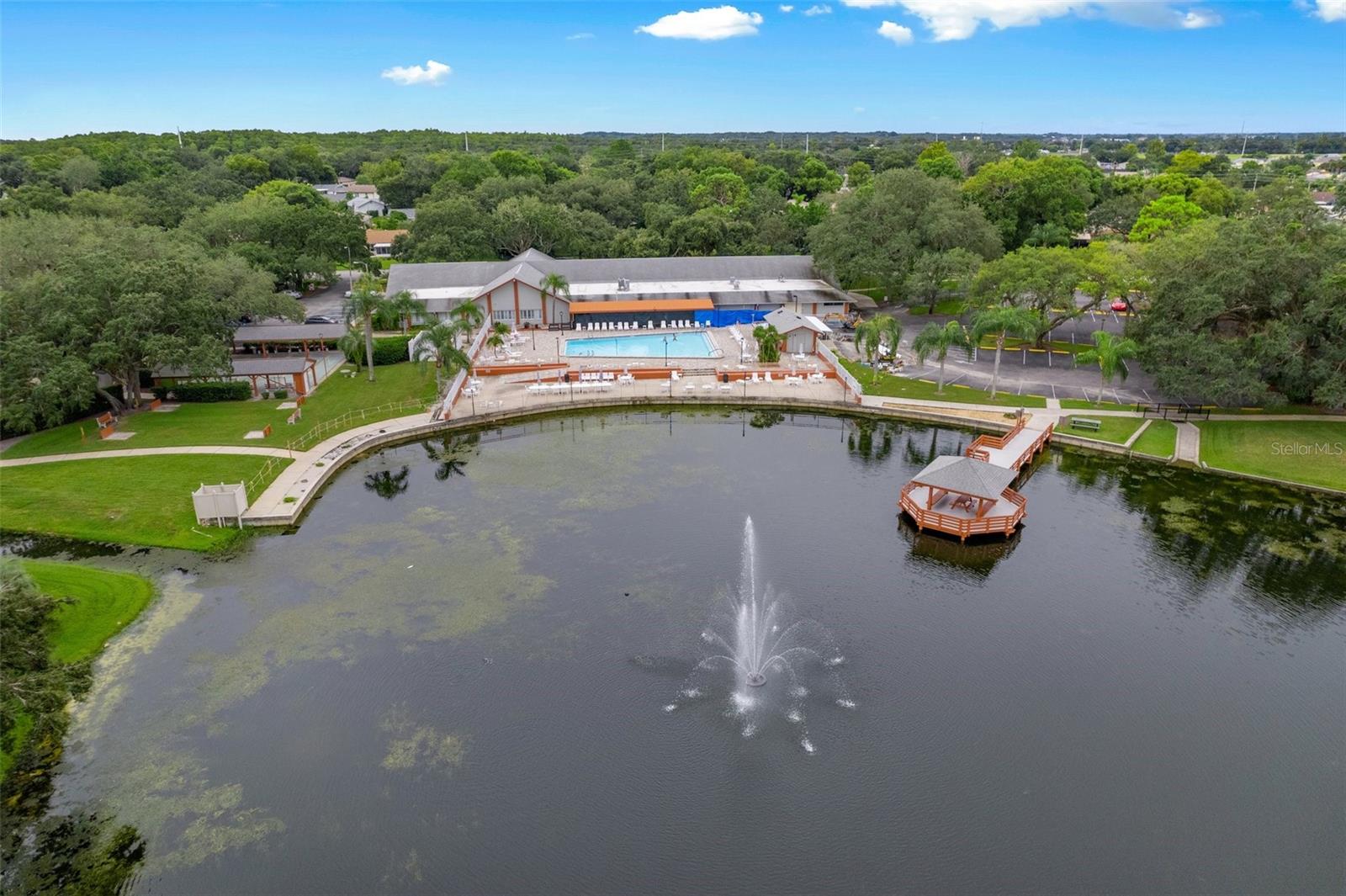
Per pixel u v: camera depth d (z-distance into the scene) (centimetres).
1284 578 4228
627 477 5469
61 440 5806
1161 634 3753
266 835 2641
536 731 3086
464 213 11950
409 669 3422
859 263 9506
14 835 2641
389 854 2581
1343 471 5469
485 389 7262
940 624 3797
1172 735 3105
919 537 4662
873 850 2617
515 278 9188
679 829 2684
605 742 3036
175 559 4300
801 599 3991
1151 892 2480
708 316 9544
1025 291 7850
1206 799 2816
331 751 2978
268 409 6612
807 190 19738
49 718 2625
